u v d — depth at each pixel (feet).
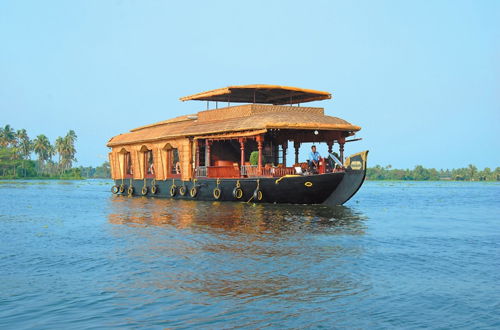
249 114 88.74
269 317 25.58
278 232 51.72
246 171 87.40
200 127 97.55
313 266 36.24
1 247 44.86
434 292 30.07
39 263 37.93
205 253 40.70
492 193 173.78
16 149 452.76
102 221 64.49
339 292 29.81
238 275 33.50
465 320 25.43
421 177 570.87
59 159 507.30
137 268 35.76
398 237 50.75
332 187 76.64
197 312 26.32
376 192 175.63
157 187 112.37
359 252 41.83
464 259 39.86
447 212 83.20
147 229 55.11
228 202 89.86
